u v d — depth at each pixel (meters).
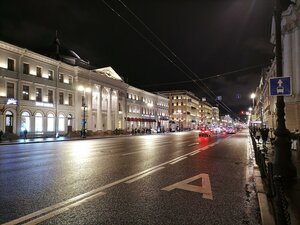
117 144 26.44
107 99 58.91
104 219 5.00
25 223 4.74
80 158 14.05
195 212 5.47
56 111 43.72
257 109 97.75
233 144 26.95
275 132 8.12
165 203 6.05
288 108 23.27
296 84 23.03
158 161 13.17
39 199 6.19
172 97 115.62
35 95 40.25
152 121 82.38
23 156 15.21
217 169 11.00
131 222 4.87
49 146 24.39
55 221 4.86
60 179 8.42
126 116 67.00
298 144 15.01
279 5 8.39
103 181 8.23
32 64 39.91
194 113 127.00
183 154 16.73
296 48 22.98
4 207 5.59
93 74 53.19
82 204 5.88
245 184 8.16
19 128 37.16
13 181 8.07
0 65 35.06
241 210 5.64
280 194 3.35
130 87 69.12
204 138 40.84
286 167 7.75
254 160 13.10
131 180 8.45
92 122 53.53
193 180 8.62
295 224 4.31
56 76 44.25
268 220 4.73
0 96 34.56
